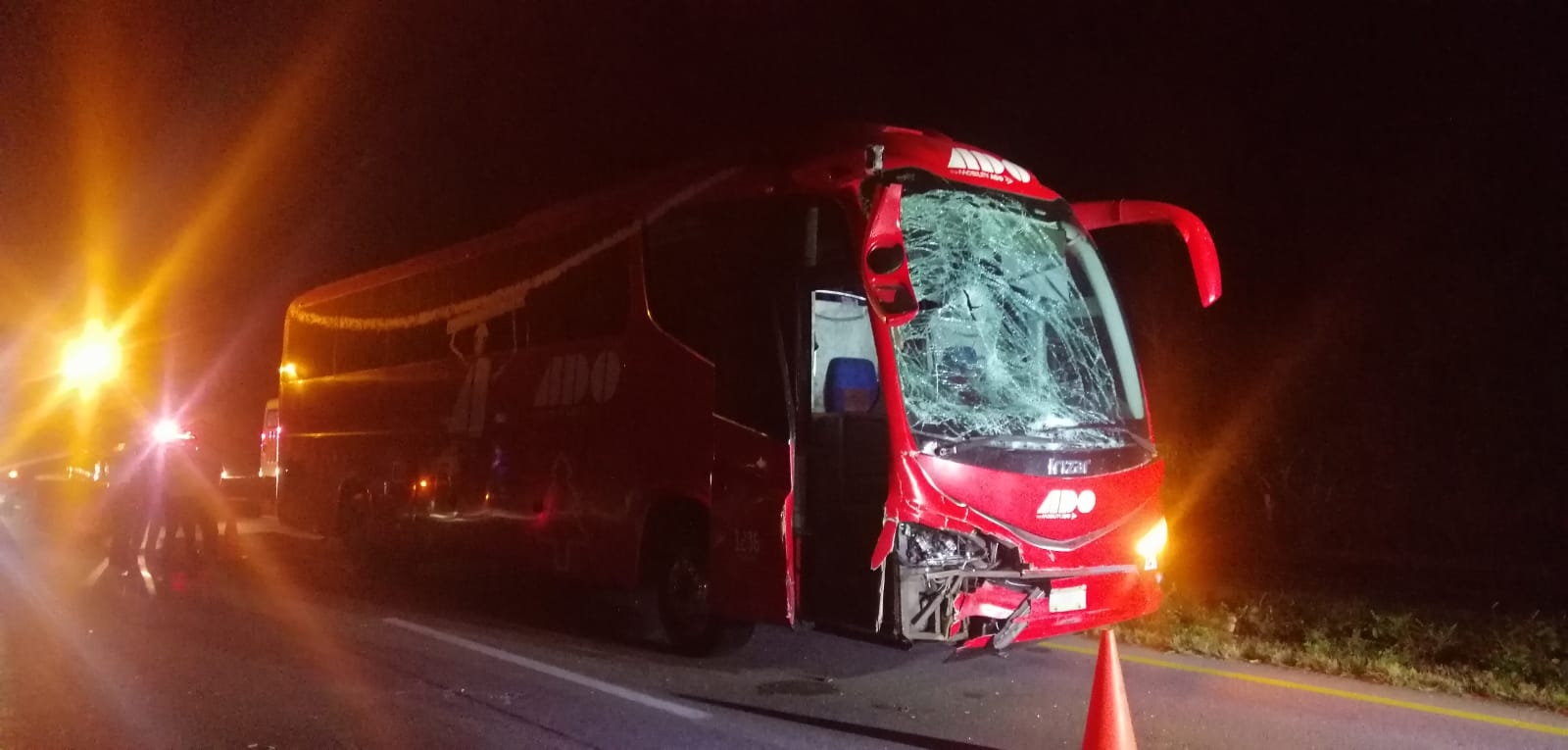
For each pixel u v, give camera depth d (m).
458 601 11.70
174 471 14.73
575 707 7.27
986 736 6.55
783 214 7.70
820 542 7.29
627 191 9.55
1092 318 7.94
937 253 7.39
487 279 11.45
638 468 8.91
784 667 8.41
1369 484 16.11
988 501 6.87
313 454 15.31
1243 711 7.05
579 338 9.85
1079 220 8.15
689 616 8.64
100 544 16.67
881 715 7.04
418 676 8.12
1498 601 11.09
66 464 18.77
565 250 10.20
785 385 7.48
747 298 7.89
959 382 7.13
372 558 13.92
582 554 9.57
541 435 10.23
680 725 6.84
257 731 6.71
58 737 6.56
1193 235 7.89
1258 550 15.24
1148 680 7.86
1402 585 12.15
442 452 12.02
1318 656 8.34
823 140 7.81
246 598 11.78
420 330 12.73
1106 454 7.45
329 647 9.20
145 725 6.84
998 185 7.82
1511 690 7.43
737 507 7.79
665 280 8.83
